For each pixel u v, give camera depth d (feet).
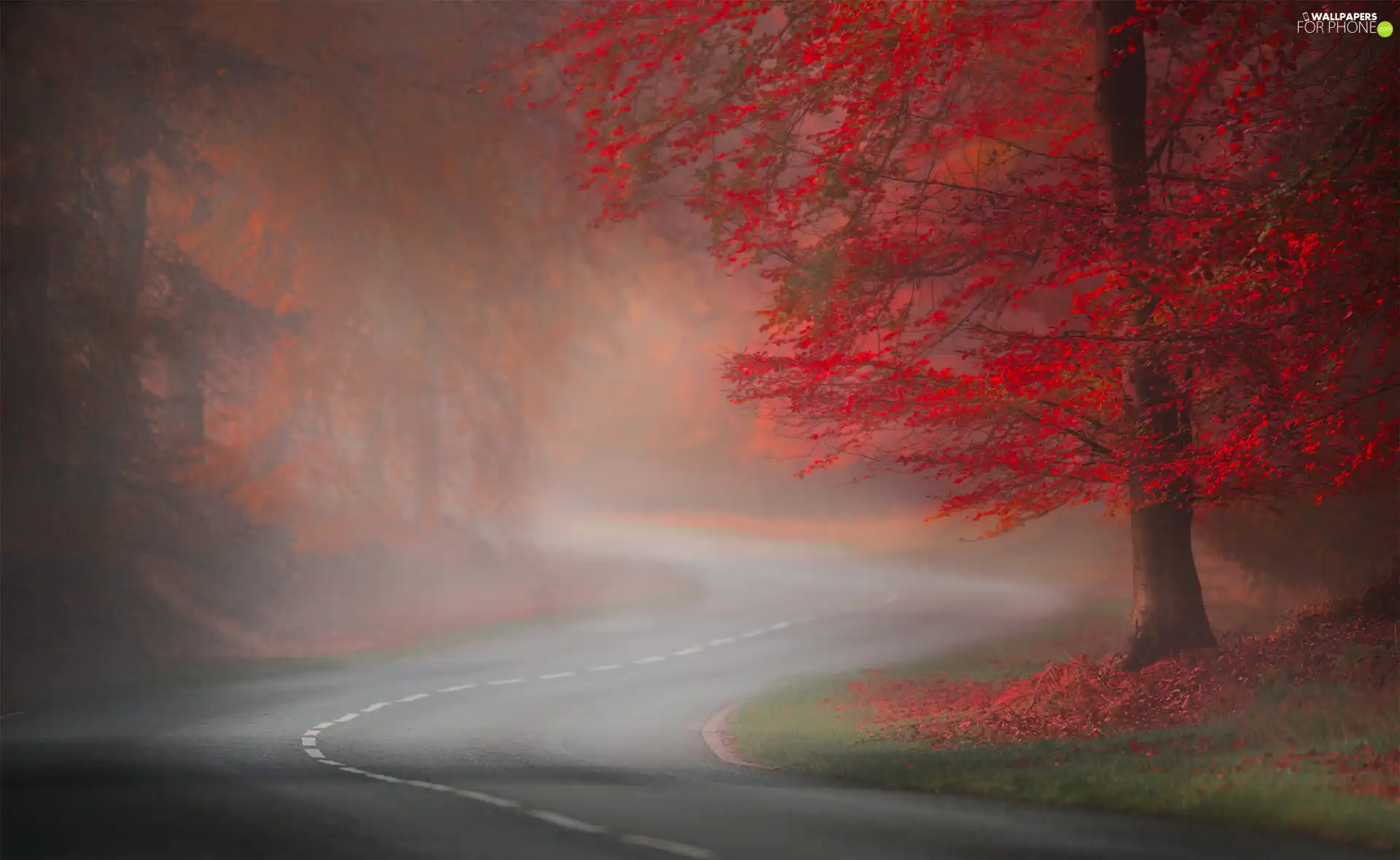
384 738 200.13
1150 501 194.39
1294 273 149.48
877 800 129.59
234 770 157.48
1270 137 172.65
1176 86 177.68
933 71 189.26
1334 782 124.36
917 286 196.03
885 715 227.40
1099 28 199.93
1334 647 185.68
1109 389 196.54
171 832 107.96
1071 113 214.28
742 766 171.63
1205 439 194.90
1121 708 186.19
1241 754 144.66
